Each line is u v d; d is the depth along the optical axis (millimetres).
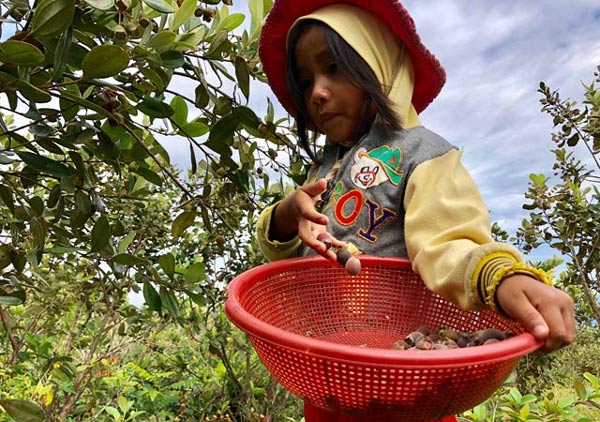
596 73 2070
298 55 1252
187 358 3156
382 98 1149
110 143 1167
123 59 847
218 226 2139
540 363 2324
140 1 1012
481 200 1014
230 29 1312
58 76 857
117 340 3254
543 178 2180
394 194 1079
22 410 1166
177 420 2592
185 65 1236
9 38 856
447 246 883
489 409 1641
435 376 694
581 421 1416
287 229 1271
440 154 1049
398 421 761
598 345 3072
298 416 2709
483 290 760
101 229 1168
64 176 1107
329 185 1222
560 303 680
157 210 2564
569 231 2098
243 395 2717
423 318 1177
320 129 1409
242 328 750
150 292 1366
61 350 2637
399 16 1204
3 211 1584
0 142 1555
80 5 937
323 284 1208
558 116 2123
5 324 1721
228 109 1308
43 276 2178
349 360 635
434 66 1309
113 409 2014
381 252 1114
